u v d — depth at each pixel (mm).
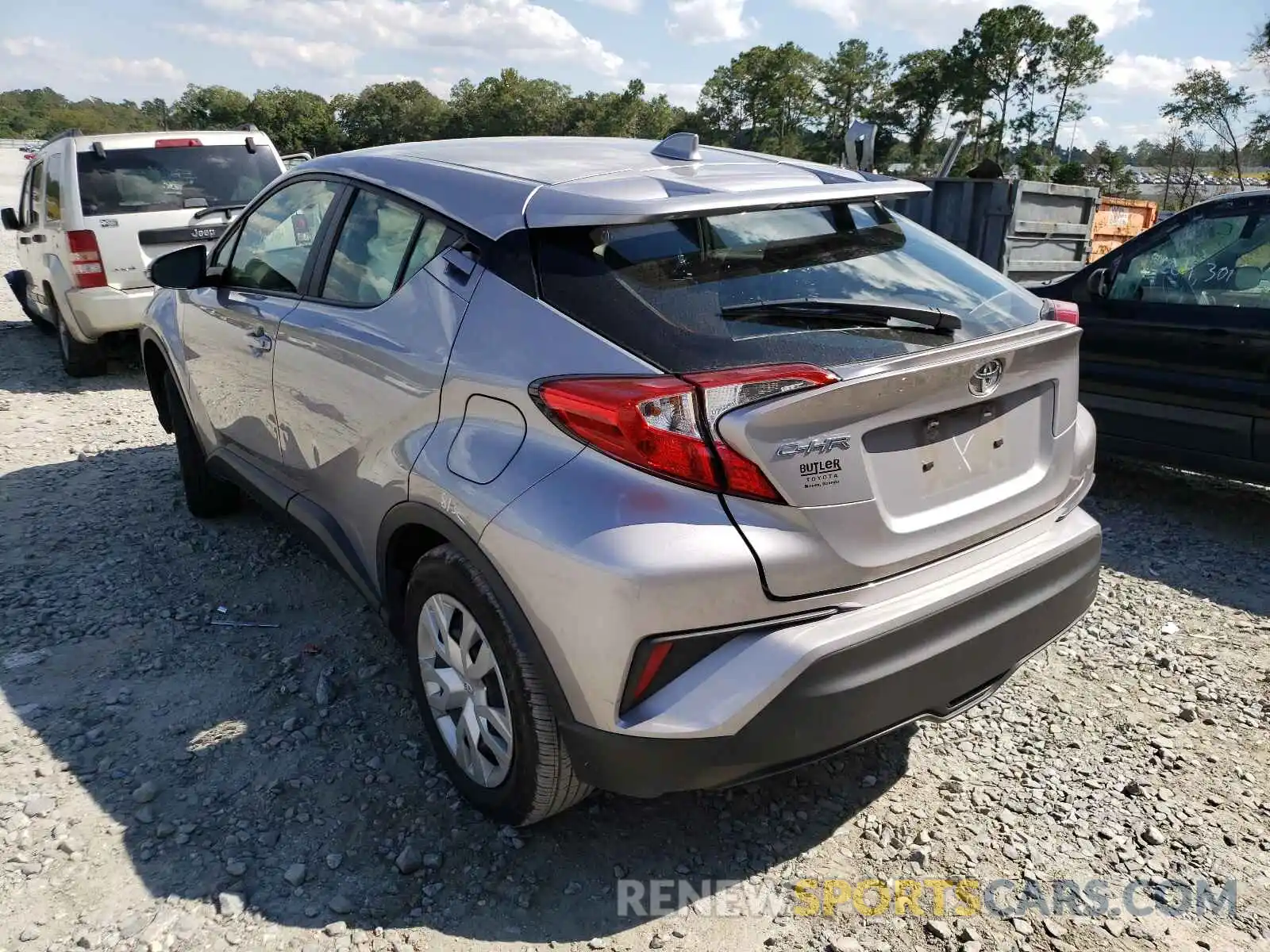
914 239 2916
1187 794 2898
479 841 2648
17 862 2541
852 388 2105
